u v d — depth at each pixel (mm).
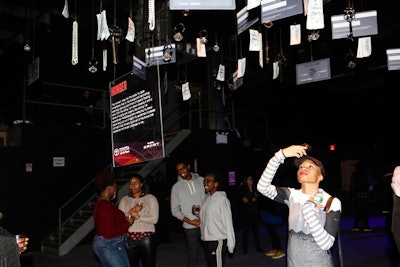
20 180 10695
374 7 9734
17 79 13914
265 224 8273
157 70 7773
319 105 20656
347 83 19156
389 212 6305
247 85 18797
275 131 19922
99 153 12188
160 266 7785
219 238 4723
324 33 11195
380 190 6441
